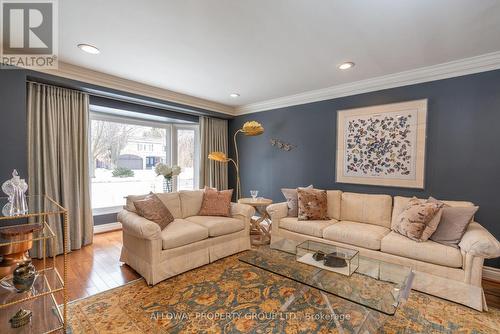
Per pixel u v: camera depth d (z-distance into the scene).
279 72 3.07
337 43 2.32
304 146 4.07
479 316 1.91
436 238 2.36
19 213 1.63
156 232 2.35
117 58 2.70
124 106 3.82
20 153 2.62
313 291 2.26
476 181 2.65
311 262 2.20
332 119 3.72
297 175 4.18
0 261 1.64
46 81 2.87
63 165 3.12
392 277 1.99
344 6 1.76
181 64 2.85
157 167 4.27
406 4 1.73
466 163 2.70
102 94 3.40
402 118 3.08
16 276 1.51
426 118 2.91
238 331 1.75
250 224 3.72
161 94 3.86
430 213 2.39
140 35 2.21
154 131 4.84
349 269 2.06
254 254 2.41
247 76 3.23
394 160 3.16
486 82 2.57
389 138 3.19
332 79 3.32
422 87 2.95
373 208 3.06
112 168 4.34
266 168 4.64
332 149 3.74
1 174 2.51
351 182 3.54
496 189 2.54
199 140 4.89
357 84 3.40
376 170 3.31
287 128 4.29
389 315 1.50
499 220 2.53
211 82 3.48
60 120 3.11
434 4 1.72
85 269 2.70
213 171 4.99
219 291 2.27
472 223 2.42
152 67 2.95
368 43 2.31
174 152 5.04
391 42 2.29
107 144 4.27
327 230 2.88
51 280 1.79
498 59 2.46
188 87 3.73
